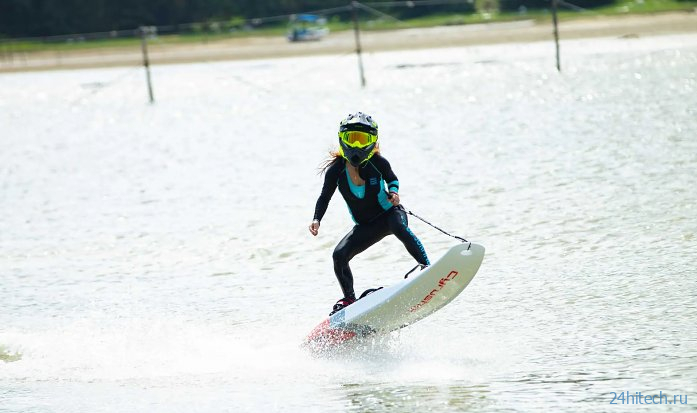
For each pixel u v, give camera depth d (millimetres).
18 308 36406
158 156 79375
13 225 53406
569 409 22766
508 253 39375
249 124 99125
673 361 25562
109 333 32344
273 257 42000
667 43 162250
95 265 42938
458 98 107125
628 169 54062
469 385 25016
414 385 25328
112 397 25922
